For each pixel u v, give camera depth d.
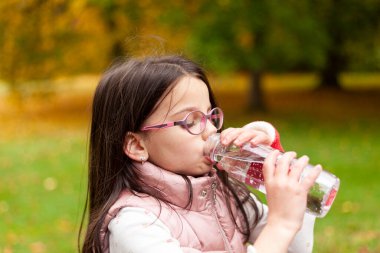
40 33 13.27
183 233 1.42
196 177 1.52
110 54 14.48
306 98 18.75
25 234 5.41
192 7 12.05
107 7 12.37
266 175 1.33
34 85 13.95
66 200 6.65
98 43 14.39
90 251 1.50
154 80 1.47
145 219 1.40
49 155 9.71
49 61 13.66
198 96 1.49
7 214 6.12
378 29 15.32
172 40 12.35
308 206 1.42
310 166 1.38
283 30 12.01
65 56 13.84
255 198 1.74
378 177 7.31
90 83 25.98
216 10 11.82
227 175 1.65
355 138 10.87
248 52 11.95
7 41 13.12
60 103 18.55
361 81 24.97
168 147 1.46
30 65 13.47
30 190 7.23
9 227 5.66
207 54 10.62
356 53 18.27
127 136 1.50
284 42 12.18
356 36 15.68
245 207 1.68
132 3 12.44
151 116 1.47
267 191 1.32
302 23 12.05
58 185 7.45
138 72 1.50
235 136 1.47
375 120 13.43
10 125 13.92
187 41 11.17
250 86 15.48
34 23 13.05
